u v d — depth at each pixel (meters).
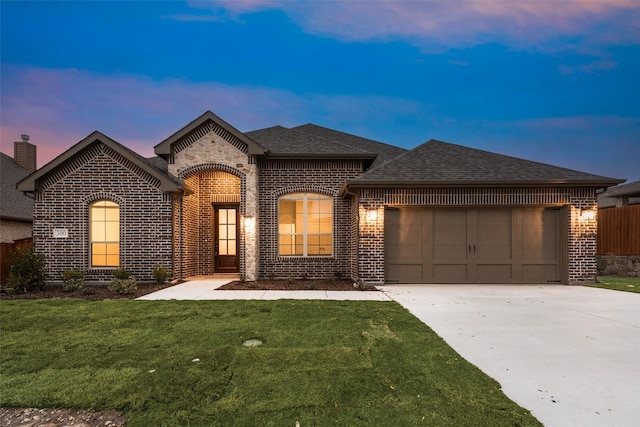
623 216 15.02
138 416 3.04
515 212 11.05
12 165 18.72
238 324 6.00
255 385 3.63
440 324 6.17
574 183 10.52
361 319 6.38
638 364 4.32
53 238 11.05
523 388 3.64
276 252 12.41
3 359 4.36
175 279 11.33
